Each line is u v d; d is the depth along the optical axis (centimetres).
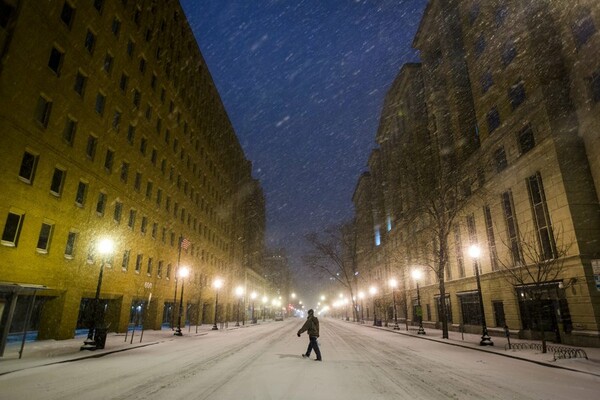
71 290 2252
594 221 2064
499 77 2894
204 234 5278
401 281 5594
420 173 3294
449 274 3716
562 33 2398
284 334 3141
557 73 2369
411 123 5262
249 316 8562
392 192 6159
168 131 3931
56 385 892
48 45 2038
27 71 1883
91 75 2445
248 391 811
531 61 2455
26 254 1891
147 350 1764
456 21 3903
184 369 1141
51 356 1419
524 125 2516
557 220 2167
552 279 2005
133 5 3045
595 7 2131
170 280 3938
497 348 1830
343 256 7231
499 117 2877
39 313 2136
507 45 2825
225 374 1039
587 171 2161
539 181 2342
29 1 1886
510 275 2503
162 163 3788
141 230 3266
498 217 2794
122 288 2900
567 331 2055
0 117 1722
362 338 2647
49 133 2045
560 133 2225
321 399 743
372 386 880
